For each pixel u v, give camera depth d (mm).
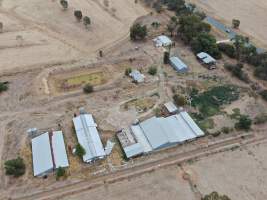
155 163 64000
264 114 76188
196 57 96188
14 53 94812
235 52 97062
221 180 61125
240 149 67875
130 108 76250
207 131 71375
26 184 58906
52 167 60625
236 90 84000
